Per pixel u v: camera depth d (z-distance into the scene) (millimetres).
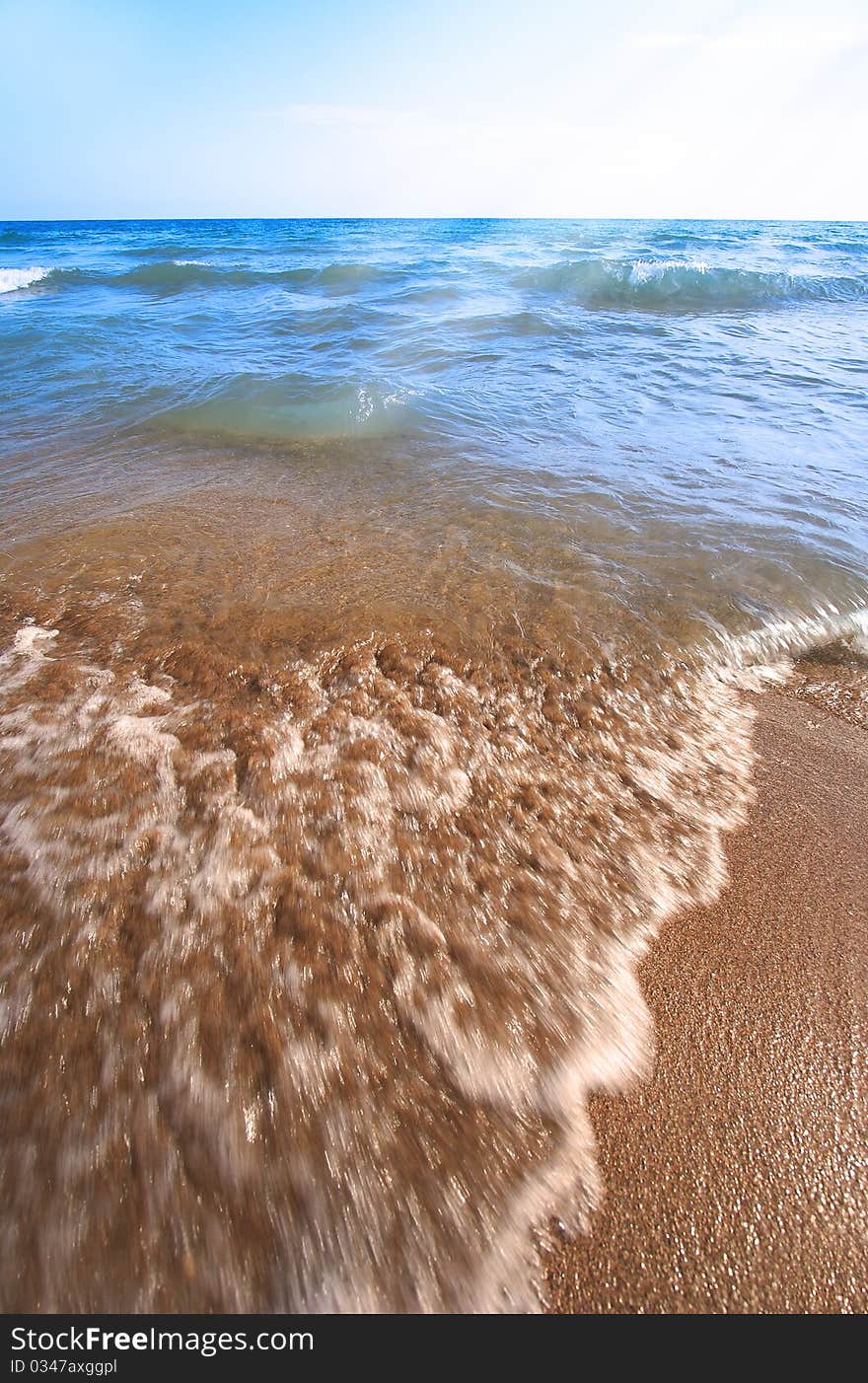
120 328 10039
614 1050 1685
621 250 21250
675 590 3562
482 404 6500
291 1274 1295
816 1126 1554
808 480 4918
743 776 2574
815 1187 1452
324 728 2551
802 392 7191
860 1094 1609
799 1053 1689
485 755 2516
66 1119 1448
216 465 5133
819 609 3512
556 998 1771
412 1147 1466
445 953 1833
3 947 1741
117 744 2420
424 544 3908
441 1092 1563
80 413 6246
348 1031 1642
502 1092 1578
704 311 12500
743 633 3318
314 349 9008
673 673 3049
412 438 5609
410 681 2828
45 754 2357
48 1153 1397
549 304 12703
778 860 2219
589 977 1832
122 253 23422
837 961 1899
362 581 3512
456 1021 1692
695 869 2172
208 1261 1296
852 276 15508
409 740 2531
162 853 2021
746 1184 1455
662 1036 1723
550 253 20547
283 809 2203
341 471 5004
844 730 2846
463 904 1969
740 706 2955
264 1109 1493
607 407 6543
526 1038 1681
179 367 7844
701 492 4680
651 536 4074
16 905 1845
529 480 4805
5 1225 1304
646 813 2363
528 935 1908
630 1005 1780
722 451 5453
